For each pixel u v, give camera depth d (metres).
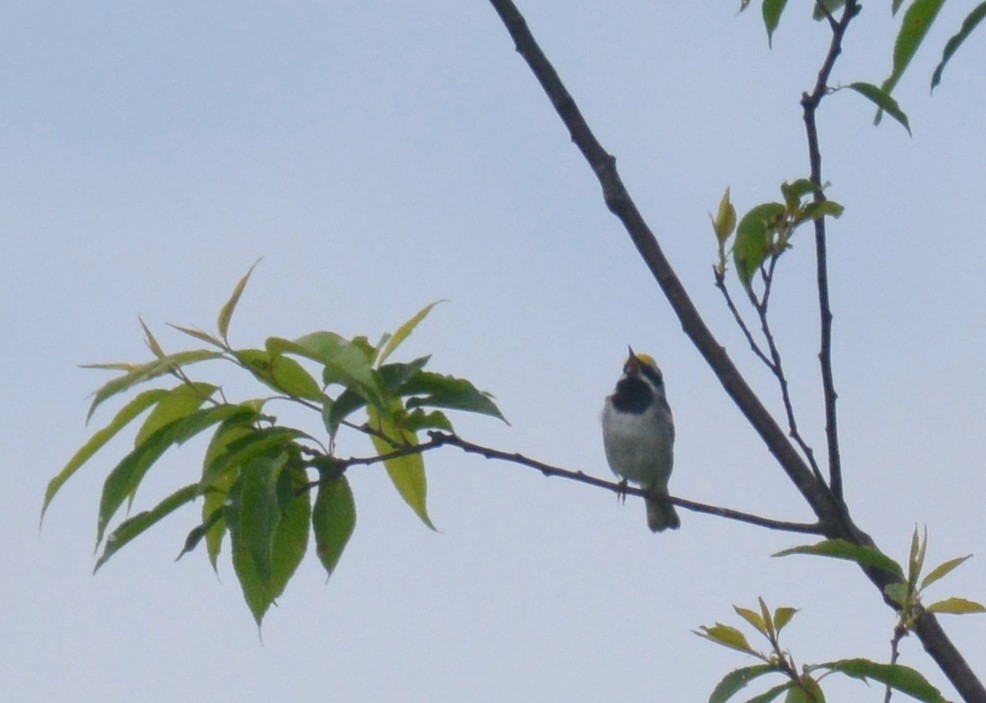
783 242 6.61
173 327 6.13
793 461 6.69
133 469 6.18
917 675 5.56
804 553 5.67
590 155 6.98
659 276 6.90
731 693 5.85
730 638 6.04
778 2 6.75
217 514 6.45
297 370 6.23
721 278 6.78
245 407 6.32
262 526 5.82
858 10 6.44
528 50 7.07
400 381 6.39
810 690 5.75
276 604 6.45
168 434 6.20
